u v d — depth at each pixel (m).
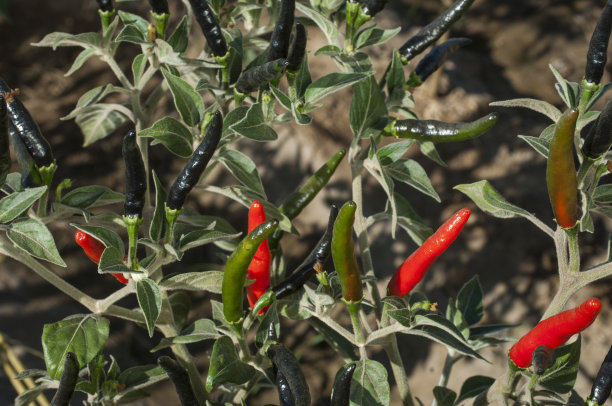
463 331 2.70
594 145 1.97
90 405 2.30
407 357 5.16
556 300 2.09
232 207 5.55
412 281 2.13
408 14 6.63
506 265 5.54
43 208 2.17
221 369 2.02
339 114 5.70
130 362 4.79
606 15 1.98
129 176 1.84
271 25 2.84
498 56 6.70
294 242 5.45
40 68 6.67
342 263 1.84
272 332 1.95
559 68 6.63
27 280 5.12
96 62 6.69
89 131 3.25
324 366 5.18
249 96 2.51
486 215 5.70
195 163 1.89
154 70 2.54
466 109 6.12
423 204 5.71
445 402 2.54
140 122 2.58
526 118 6.18
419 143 2.60
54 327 2.01
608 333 5.19
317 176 2.41
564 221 1.93
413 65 6.16
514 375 2.07
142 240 1.99
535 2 7.27
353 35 2.48
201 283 2.15
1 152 1.80
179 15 6.16
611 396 4.80
